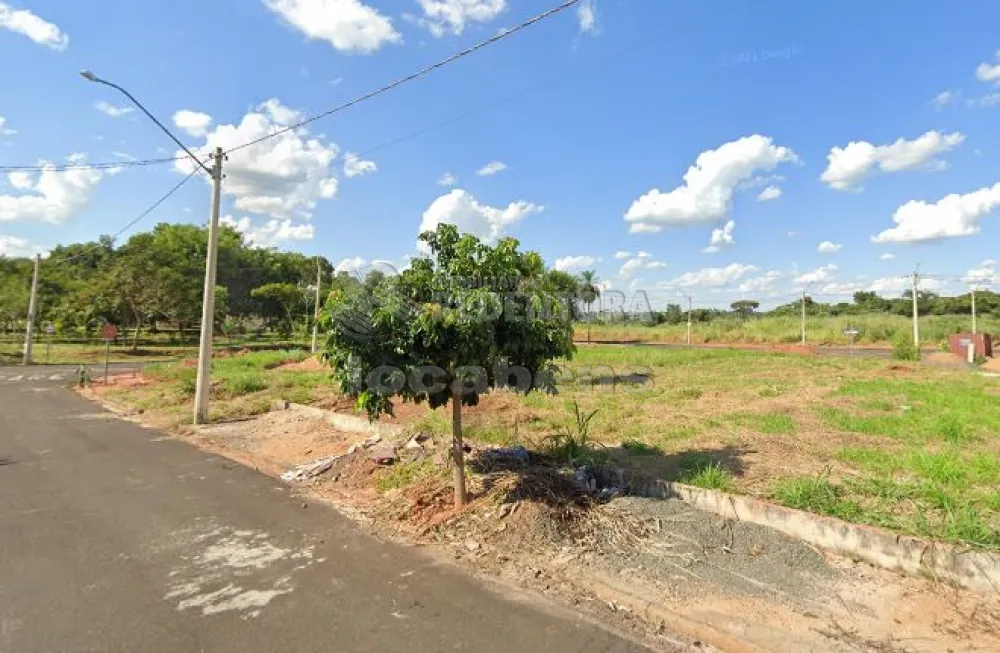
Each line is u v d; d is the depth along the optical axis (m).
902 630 3.32
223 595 3.94
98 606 3.77
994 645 3.15
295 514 5.70
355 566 4.43
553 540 4.66
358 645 3.29
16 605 3.78
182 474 7.32
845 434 7.86
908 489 5.14
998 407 9.55
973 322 33.41
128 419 11.81
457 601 3.84
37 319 40.72
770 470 6.04
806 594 3.75
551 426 8.76
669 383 14.00
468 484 5.94
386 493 6.19
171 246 46.88
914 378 14.55
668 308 50.47
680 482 5.68
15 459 8.18
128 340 42.81
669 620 3.55
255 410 11.73
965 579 3.78
